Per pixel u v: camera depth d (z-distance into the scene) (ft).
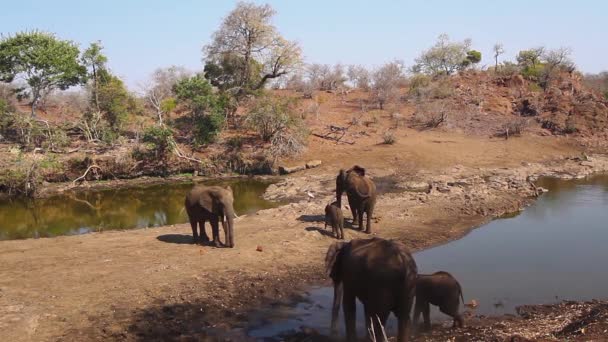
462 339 28.68
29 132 118.52
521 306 35.68
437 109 153.99
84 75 135.23
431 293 31.24
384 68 185.88
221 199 48.62
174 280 40.73
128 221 74.23
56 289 38.42
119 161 111.86
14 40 124.47
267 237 52.70
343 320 33.99
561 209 72.90
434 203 72.08
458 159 120.98
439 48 224.74
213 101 126.21
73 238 55.16
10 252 49.01
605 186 95.30
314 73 201.98
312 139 135.33
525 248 52.11
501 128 150.71
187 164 117.70
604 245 53.06
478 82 189.06
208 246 49.78
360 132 142.92
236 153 121.70
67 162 109.09
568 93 177.99
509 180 96.94
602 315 29.73
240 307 36.81
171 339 31.60
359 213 56.39
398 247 24.90
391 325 32.35
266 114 123.13
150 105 152.25
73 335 31.73
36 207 86.28
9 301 35.96
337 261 27.40
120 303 36.37
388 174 108.27
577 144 141.18
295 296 38.91
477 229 60.70
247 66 152.15
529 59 205.26
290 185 98.84
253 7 148.56
